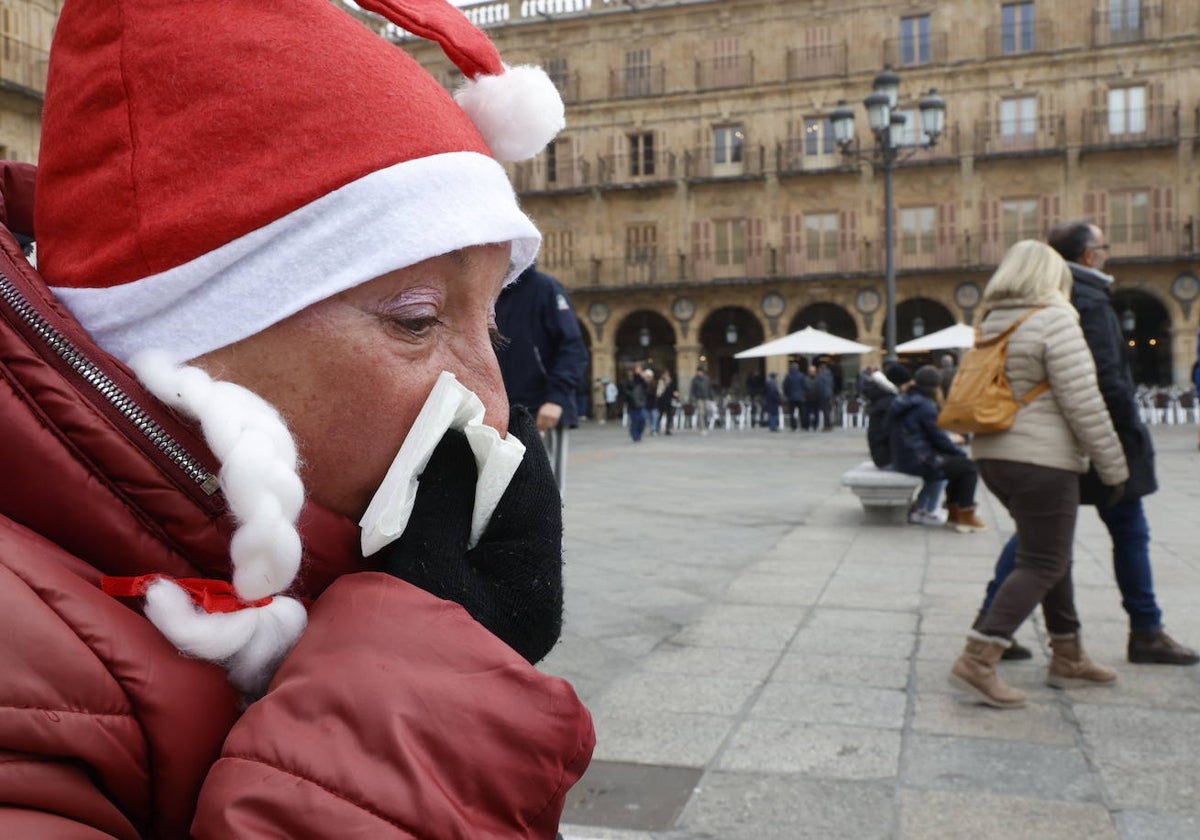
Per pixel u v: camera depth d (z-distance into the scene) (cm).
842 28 3170
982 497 995
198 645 58
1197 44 2905
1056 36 3005
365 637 60
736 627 442
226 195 61
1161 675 359
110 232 63
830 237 3206
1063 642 347
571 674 371
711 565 605
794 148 3225
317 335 63
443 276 66
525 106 76
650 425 2617
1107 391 337
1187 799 256
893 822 245
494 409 71
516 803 58
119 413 60
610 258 3388
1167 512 809
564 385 418
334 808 53
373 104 64
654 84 3334
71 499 59
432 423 65
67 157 65
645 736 305
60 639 53
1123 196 2991
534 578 70
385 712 56
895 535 726
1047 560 326
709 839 237
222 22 62
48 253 68
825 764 282
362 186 62
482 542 71
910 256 3152
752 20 3244
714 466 1452
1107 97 2991
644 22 3338
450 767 57
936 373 759
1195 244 2925
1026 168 3048
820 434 2433
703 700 340
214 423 58
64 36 67
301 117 62
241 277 62
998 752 289
